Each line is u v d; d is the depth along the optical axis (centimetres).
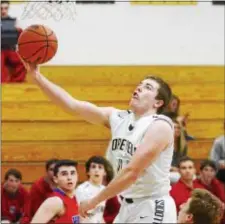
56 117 1198
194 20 1277
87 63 1245
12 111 1193
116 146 528
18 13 1126
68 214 718
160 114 533
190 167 921
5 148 1174
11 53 1179
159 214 527
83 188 816
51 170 888
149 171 517
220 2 1280
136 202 535
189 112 1241
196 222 469
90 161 827
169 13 1273
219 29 1280
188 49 1277
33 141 1188
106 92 1234
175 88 1253
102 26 1251
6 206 962
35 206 891
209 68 1272
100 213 793
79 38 1241
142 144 488
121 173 479
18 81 1209
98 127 1198
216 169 1002
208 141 1226
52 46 512
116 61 1258
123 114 536
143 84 529
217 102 1251
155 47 1269
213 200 470
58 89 529
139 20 1264
